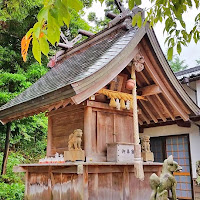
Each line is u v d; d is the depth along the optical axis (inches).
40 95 178.5
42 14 62.0
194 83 397.7
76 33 585.0
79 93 161.3
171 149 366.6
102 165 191.6
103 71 176.6
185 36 119.4
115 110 221.8
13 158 402.6
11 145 433.7
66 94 159.2
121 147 199.6
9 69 436.8
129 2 89.8
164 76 223.0
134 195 210.5
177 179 353.4
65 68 263.1
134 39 200.8
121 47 195.0
